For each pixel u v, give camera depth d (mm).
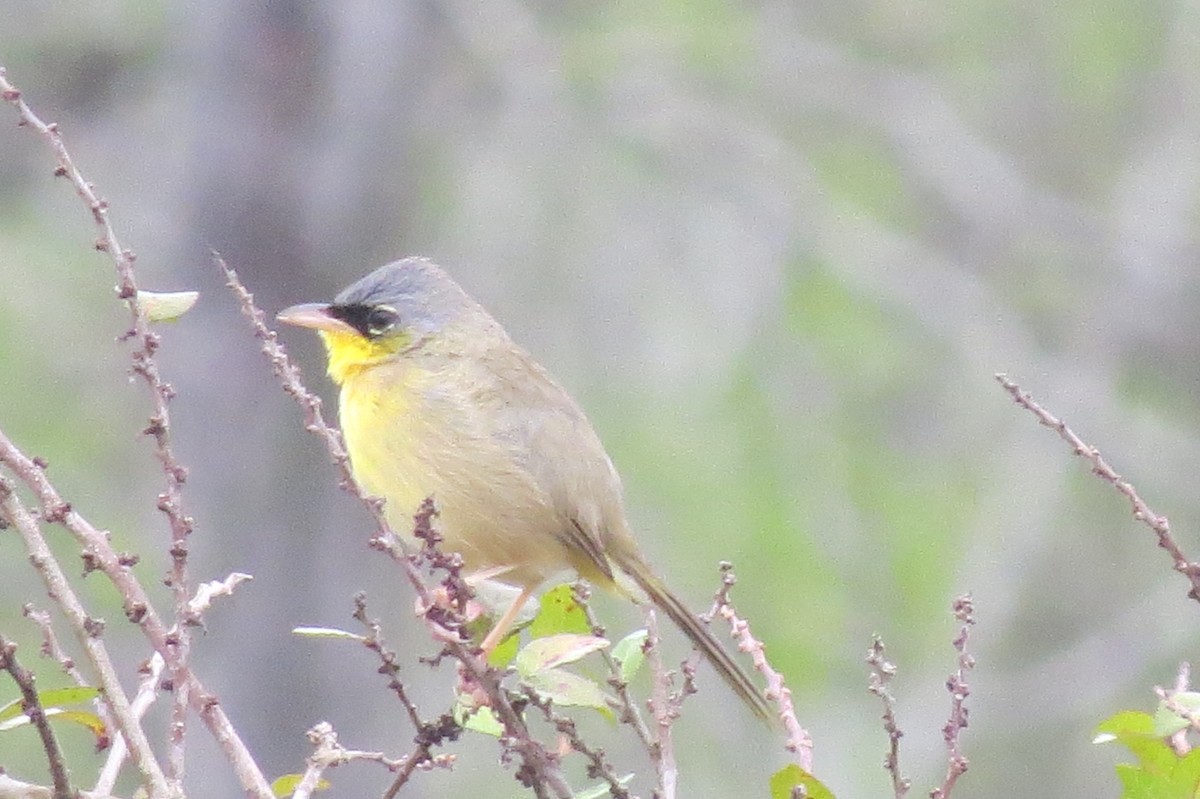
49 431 17141
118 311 17547
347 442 8633
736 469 16812
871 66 19203
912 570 16844
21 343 17406
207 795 15547
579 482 8352
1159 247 18656
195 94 16453
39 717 5316
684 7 17984
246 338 16328
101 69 18281
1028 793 17250
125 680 15203
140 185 18000
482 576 7719
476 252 17891
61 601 5520
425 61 16844
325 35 16344
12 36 18125
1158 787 5988
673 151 17844
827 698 16078
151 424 5699
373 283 8742
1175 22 18766
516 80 17281
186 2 16984
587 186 17844
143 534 16531
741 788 15750
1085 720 17438
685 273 17578
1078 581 18500
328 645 16359
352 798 16188
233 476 16250
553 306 17766
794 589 16188
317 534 16375
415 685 16766
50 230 17922
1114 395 18484
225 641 16234
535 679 5953
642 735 6121
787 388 17234
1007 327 17984
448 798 16234
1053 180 19578
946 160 18656
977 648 16625
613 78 17688
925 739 15914
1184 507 18281
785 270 17594
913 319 18000
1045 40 19281
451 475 8312
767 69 18391
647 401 17188
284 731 16172
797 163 17797
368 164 16484
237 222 16266
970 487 17578
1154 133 19078
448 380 8430
